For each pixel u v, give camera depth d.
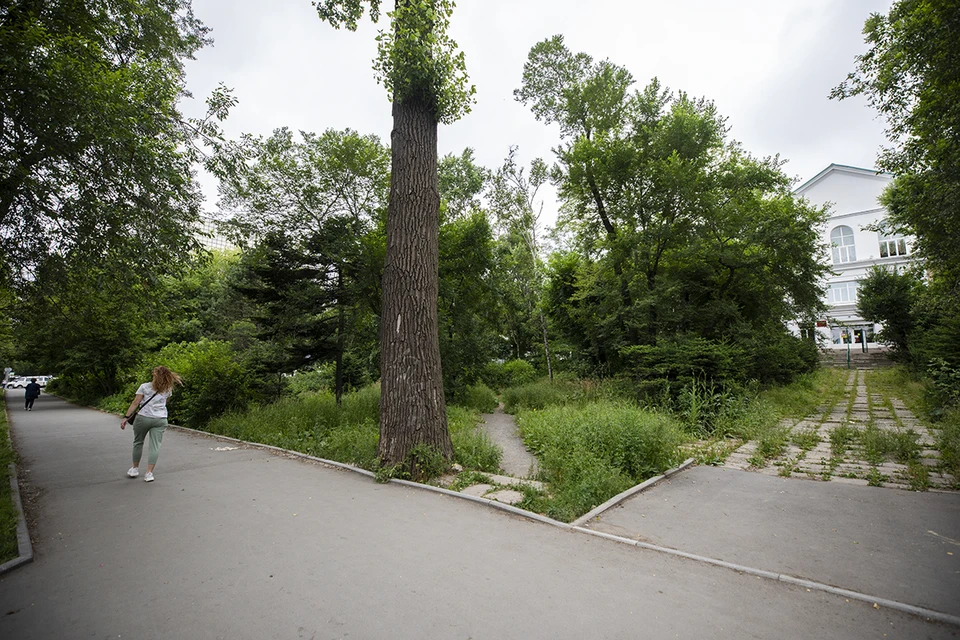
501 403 19.91
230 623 2.76
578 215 19.23
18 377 64.94
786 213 19.28
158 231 7.98
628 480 5.98
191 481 6.20
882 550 3.81
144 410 6.34
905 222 11.16
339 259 12.98
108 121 6.36
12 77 5.64
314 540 4.08
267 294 13.20
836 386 20.67
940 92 7.51
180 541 4.07
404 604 2.97
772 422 10.28
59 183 6.85
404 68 6.87
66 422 14.45
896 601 2.96
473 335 18.00
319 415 10.71
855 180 43.59
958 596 3.03
